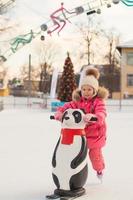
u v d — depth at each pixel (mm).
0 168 6438
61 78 29031
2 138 10820
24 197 4730
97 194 4871
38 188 5152
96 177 5820
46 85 62031
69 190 4574
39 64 66250
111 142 10172
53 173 4625
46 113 24219
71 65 28953
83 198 4668
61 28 12953
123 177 5887
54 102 26484
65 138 4559
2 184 5363
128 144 9789
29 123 16219
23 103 36844
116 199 4676
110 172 6242
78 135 4555
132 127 14977
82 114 4566
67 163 4500
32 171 6195
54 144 9523
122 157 7738
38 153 8062
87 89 4875
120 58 56594
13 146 9141
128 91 56469
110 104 38188
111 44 58875
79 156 4512
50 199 4555
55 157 4590
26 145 9320
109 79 58812
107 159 7473
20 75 66312
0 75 43125
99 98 4906
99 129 4992
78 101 4941
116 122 17578
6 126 14750
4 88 48188
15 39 14117
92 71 5328
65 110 4703
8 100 41812
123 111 28844
